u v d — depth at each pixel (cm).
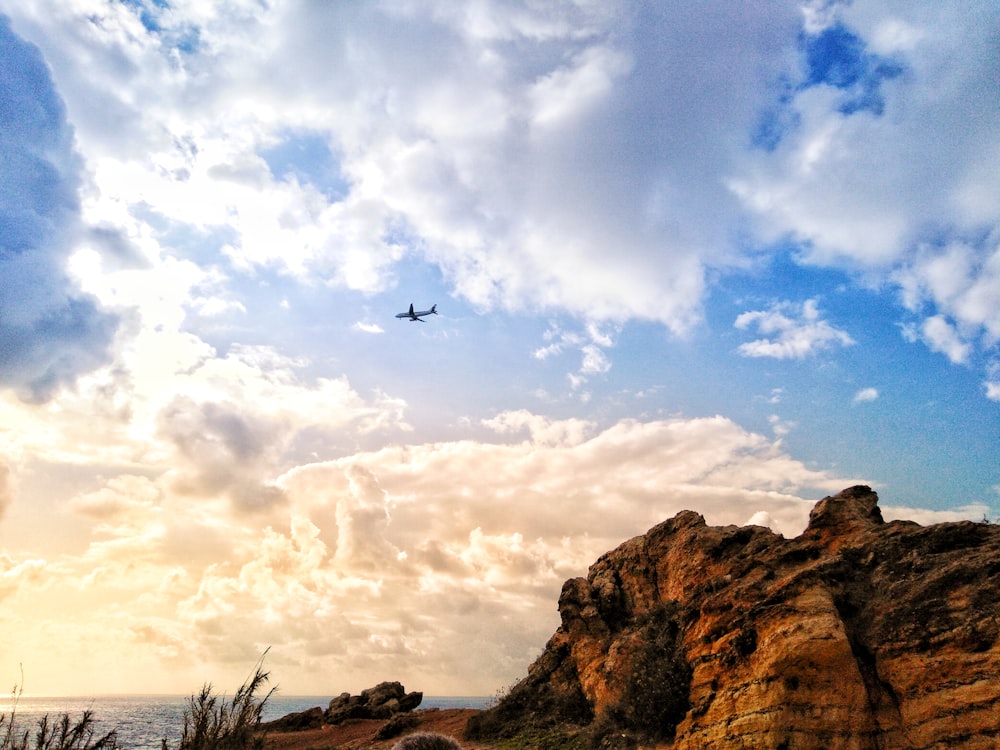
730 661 1827
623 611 3225
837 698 1556
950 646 1466
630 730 2261
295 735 4362
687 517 3253
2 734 1120
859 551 1922
